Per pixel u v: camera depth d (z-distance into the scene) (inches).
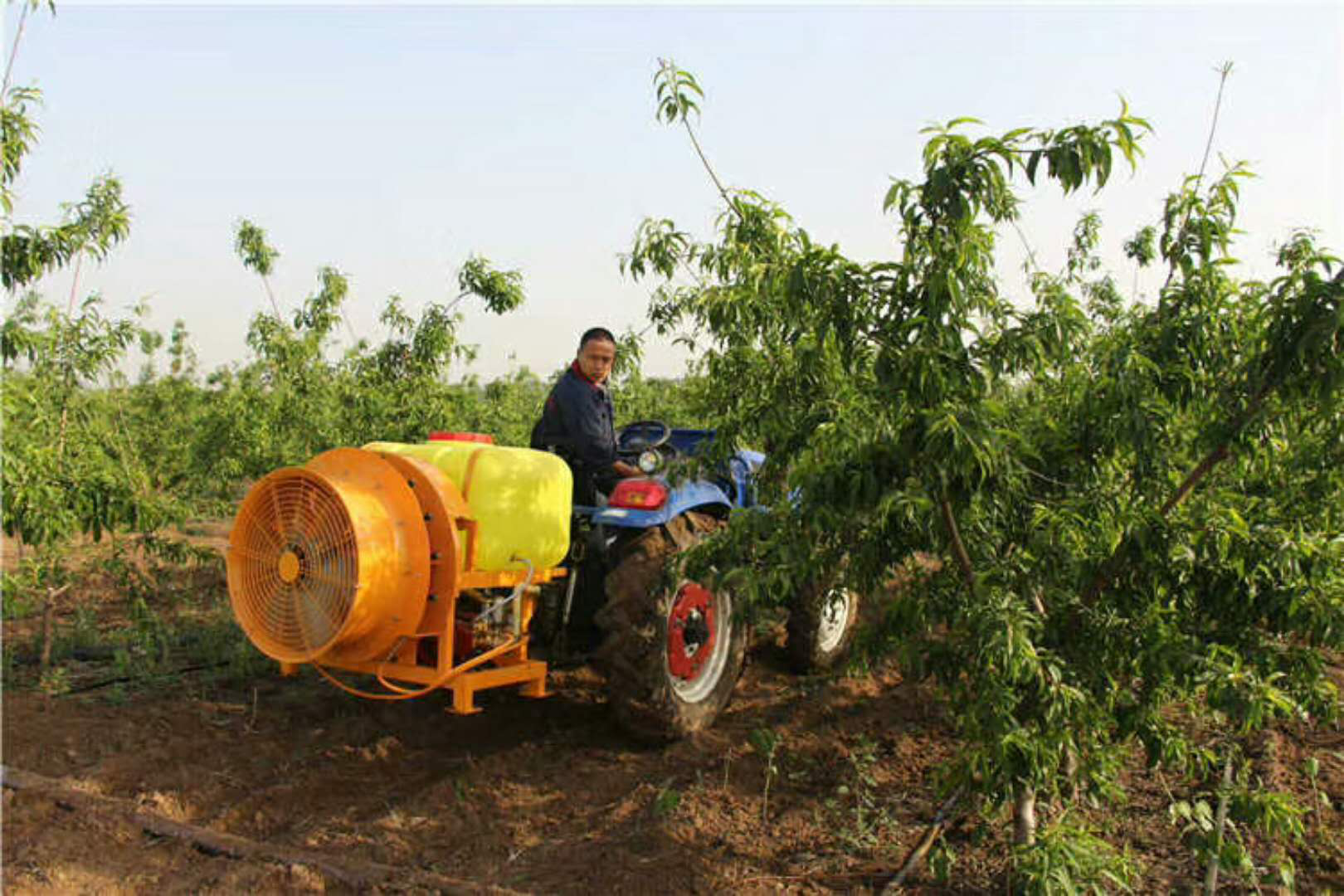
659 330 279.6
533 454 164.1
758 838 139.9
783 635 250.8
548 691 204.2
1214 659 116.1
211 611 254.5
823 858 133.3
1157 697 123.9
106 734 167.9
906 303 109.1
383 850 134.0
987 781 113.1
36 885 117.4
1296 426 128.6
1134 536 116.6
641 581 165.8
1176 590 126.6
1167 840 137.4
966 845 135.3
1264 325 119.0
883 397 111.7
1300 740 170.7
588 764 166.7
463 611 165.9
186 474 387.5
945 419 100.6
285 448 352.8
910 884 124.5
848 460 111.3
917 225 107.3
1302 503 139.4
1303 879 125.8
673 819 144.0
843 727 185.8
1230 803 125.4
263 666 211.2
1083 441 124.2
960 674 128.6
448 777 159.9
